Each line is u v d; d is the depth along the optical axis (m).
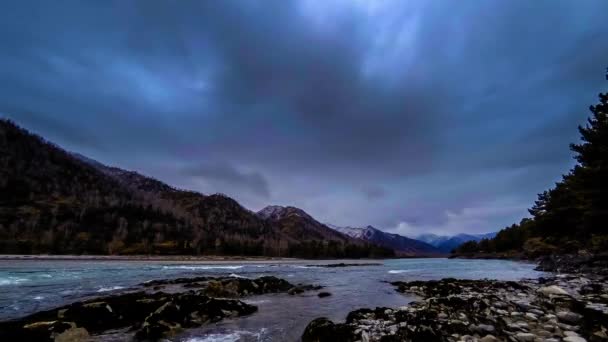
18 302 17.17
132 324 12.26
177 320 11.95
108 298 15.67
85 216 159.75
